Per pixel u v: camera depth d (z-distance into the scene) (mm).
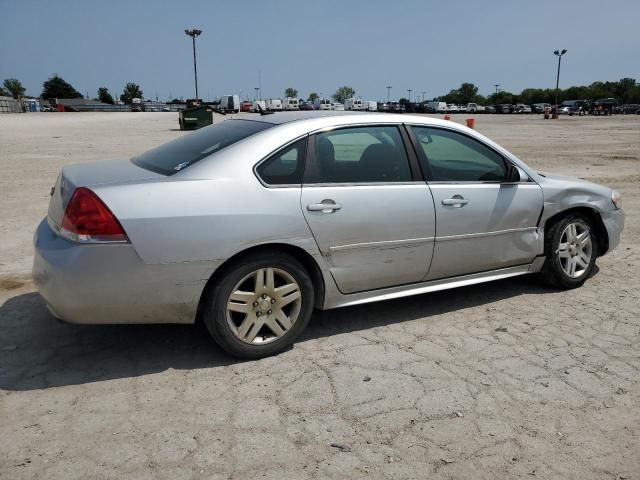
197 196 3373
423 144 4262
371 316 4445
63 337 3963
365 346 3904
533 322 4344
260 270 3572
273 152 3660
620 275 5500
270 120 4023
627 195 10234
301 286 3729
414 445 2828
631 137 26359
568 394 3320
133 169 3760
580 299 4840
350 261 3889
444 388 3355
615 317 4453
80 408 3088
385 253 4008
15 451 2711
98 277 3191
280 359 3697
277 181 3627
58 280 3195
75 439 2814
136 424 2949
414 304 4707
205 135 4121
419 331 4168
